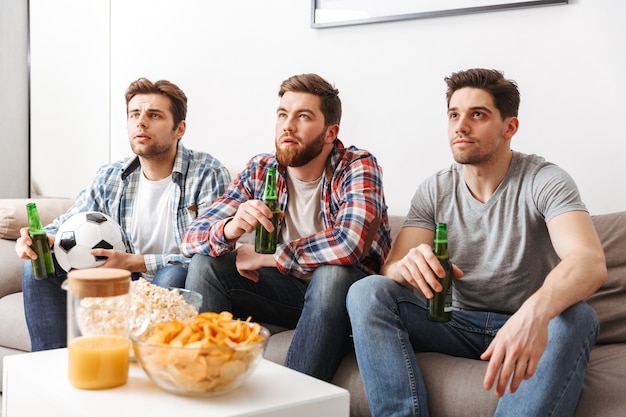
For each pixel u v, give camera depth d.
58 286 2.28
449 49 2.49
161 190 2.58
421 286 1.70
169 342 1.30
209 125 3.15
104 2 3.52
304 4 2.83
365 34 2.68
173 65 3.26
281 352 1.94
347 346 1.92
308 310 1.87
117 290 1.33
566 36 2.26
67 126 3.72
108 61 3.52
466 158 1.88
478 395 1.61
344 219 2.02
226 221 2.10
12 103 3.83
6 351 2.45
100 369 1.30
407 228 2.03
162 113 2.51
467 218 1.94
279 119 2.21
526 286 1.87
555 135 2.30
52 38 3.77
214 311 2.10
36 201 3.00
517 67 2.36
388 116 2.64
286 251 2.04
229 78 3.07
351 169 2.14
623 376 1.58
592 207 2.25
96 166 3.60
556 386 1.50
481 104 1.88
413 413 1.63
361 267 2.12
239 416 1.19
